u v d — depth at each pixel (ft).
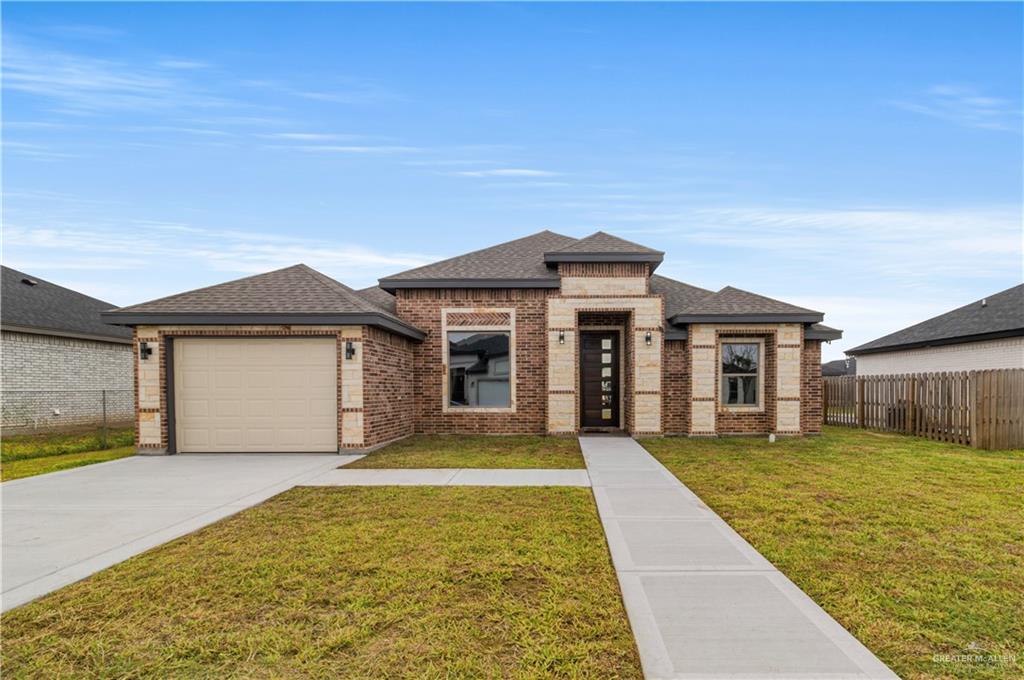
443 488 24.23
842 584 13.29
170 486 25.12
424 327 45.52
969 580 13.50
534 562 14.78
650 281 53.01
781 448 37.24
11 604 12.40
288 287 38.14
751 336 45.03
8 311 51.83
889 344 72.23
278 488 24.48
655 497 22.50
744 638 10.63
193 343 35.68
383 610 11.94
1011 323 55.52
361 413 34.88
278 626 11.29
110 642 10.68
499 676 9.36
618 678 9.33
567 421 44.21
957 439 39.75
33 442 42.60
